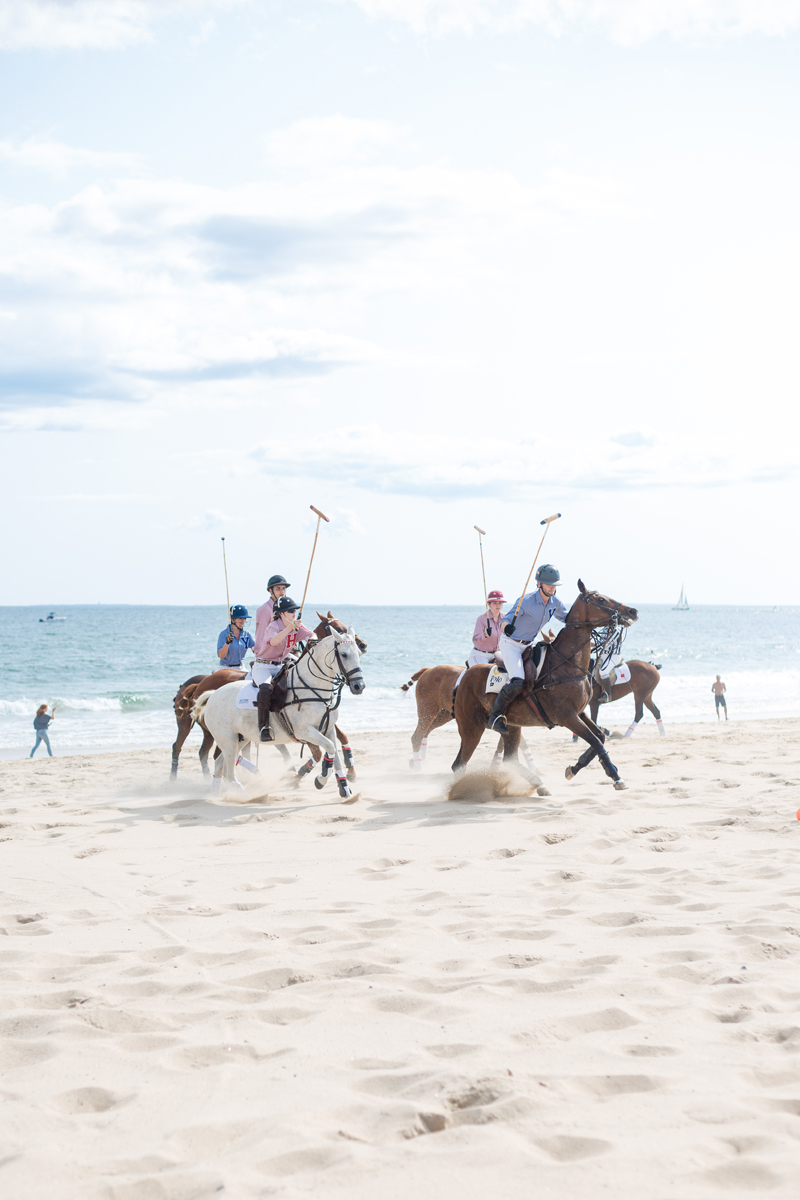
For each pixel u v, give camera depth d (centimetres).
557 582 1046
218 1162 290
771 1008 413
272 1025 412
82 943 550
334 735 1115
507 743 1138
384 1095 336
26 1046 389
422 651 6938
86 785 1313
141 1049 388
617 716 2769
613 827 873
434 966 488
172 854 809
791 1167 269
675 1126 300
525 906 610
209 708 1152
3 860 786
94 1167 288
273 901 642
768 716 2777
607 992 438
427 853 791
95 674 4988
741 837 811
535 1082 336
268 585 1110
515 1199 259
